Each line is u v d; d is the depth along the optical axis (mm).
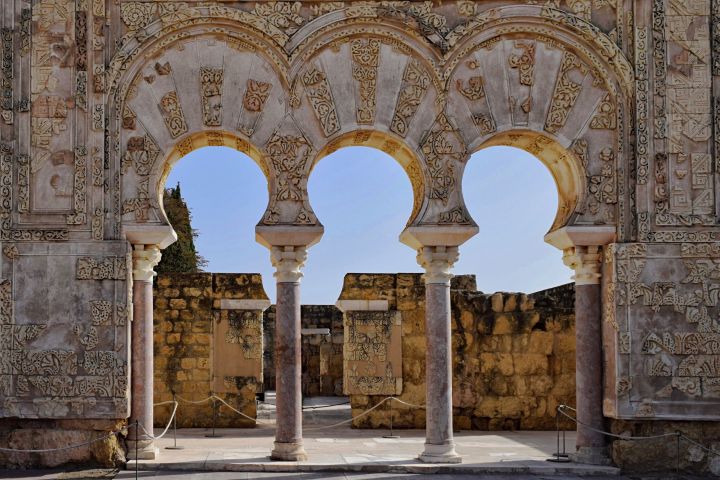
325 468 15680
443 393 16328
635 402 16078
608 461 16312
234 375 22031
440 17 16734
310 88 16609
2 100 16266
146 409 16234
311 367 31844
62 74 16391
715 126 16594
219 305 22141
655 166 16531
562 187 17547
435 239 16375
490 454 17359
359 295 21906
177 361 21938
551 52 16812
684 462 16031
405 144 16578
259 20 16531
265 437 20094
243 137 16469
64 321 15945
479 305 21969
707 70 16703
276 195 16375
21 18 16438
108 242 16062
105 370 15875
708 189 16500
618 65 16672
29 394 15812
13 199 16125
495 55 16750
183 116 16453
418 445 18578
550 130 16656
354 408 21734
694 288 16297
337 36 16625
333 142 16688
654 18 16750
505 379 21750
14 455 15727
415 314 21922
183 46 16562
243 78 16578
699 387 16125
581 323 16734
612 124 16703
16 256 16016
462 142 16562
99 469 15602
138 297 16344
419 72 16703
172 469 15688
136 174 16312
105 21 16469
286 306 16344
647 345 16172
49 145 16250
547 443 19094
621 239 16422
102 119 16234
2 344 15867
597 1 16859
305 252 16484
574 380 21750
